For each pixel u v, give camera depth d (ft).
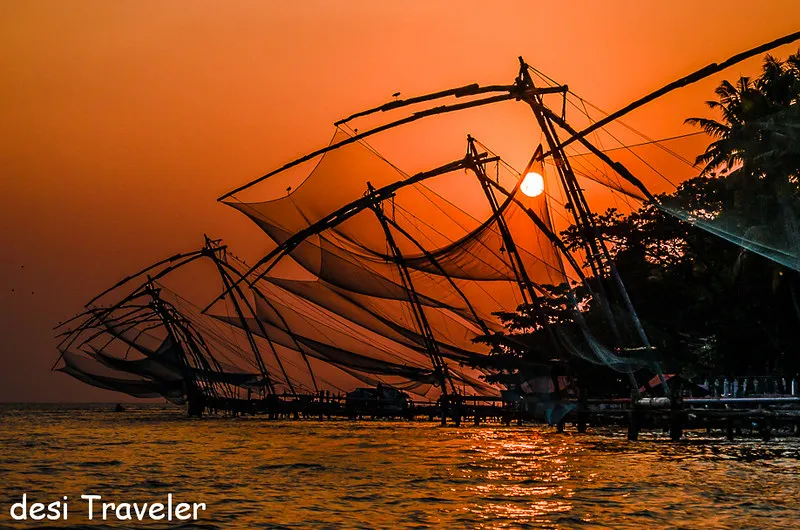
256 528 51.08
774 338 141.38
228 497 62.95
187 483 71.00
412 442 123.24
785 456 94.58
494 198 125.49
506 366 149.48
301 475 76.89
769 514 55.62
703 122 137.08
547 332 143.13
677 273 153.79
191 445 118.62
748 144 123.85
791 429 131.13
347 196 132.57
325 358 195.83
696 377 153.28
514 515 55.11
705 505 58.95
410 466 84.69
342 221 128.98
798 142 118.32
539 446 112.27
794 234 115.44
